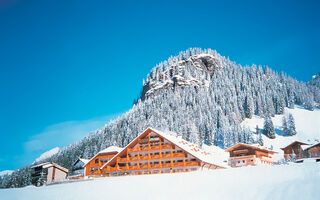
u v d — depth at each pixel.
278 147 114.31
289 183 17.75
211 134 125.00
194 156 53.16
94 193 25.75
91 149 121.00
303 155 64.69
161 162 57.69
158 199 20.25
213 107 163.00
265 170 26.84
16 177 89.19
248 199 16.00
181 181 27.12
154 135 59.69
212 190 20.52
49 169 68.00
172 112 158.75
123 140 132.50
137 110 173.00
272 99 170.38
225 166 61.78
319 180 16.81
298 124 140.00
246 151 69.69
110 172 58.78
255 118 156.75
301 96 180.12
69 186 32.31
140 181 30.33
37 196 27.23
